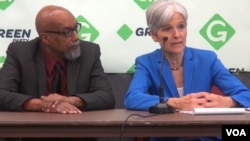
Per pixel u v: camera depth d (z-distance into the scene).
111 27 2.71
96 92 2.02
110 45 2.71
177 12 1.96
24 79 2.13
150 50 2.71
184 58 2.05
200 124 1.36
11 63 2.16
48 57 2.19
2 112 1.81
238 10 2.74
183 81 2.03
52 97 1.86
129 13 2.70
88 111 1.86
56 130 1.40
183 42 2.00
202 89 2.03
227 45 2.75
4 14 2.68
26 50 2.18
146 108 1.78
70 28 2.12
